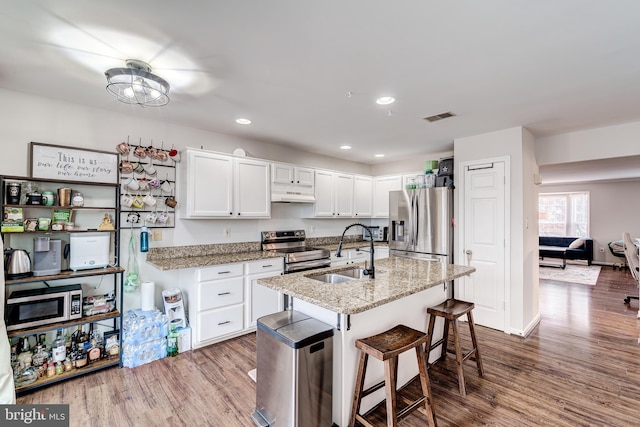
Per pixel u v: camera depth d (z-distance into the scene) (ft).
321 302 5.74
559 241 28.45
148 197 10.25
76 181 8.71
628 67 6.68
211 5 4.73
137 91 7.38
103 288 9.41
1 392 6.57
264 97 8.44
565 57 6.28
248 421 6.43
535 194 12.42
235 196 11.53
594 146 11.28
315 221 15.94
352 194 16.61
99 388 7.56
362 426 6.24
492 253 11.70
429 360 8.70
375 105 9.02
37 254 7.79
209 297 9.89
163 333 9.21
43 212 8.51
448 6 4.75
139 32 5.46
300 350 5.58
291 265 12.22
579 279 20.84
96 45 5.88
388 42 5.78
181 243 11.07
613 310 14.08
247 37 5.62
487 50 6.04
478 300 12.08
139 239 10.14
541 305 14.92
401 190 15.05
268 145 13.71
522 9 4.81
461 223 12.60
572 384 7.83
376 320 6.81
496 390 7.55
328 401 6.10
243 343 10.19
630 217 25.63
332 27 5.31
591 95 8.21
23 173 8.20
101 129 9.43
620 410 6.81
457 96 8.32
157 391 7.46
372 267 7.88
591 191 27.43
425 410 6.11
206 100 8.68
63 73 7.06
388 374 5.45
